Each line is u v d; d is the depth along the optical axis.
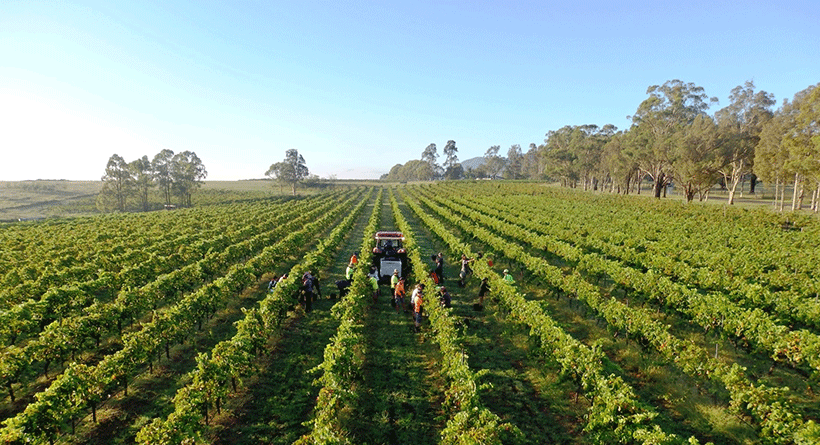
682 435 8.25
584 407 9.32
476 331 13.74
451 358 9.87
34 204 89.50
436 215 48.09
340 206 57.19
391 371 10.92
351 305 13.09
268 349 12.02
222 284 14.88
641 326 11.35
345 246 29.75
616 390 8.19
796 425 7.18
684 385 10.06
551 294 17.08
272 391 9.90
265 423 8.63
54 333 10.21
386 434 8.36
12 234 32.84
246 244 24.52
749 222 35.25
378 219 42.00
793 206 47.03
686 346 10.03
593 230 30.16
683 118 69.25
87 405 8.16
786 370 10.85
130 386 9.90
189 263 22.00
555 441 8.19
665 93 70.00
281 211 53.56
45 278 16.53
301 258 25.55
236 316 14.91
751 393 8.01
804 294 15.11
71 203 92.50
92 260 22.14
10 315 11.59
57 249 25.39
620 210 47.91
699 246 24.55
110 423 8.48
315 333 13.42
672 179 71.19
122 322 13.99
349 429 8.45
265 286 18.77
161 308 15.66
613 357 11.79
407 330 13.70
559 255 22.05
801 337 9.91
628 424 7.41
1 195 95.56
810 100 38.91
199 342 12.65
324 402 8.08
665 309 14.22
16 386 9.84
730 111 59.94
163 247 25.48
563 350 9.90
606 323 14.12
